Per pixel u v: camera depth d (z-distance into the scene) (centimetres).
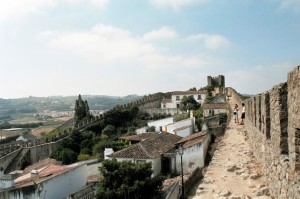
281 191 984
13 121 18025
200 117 6631
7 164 6278
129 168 2789
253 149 1975
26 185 2853
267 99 1320
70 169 3331
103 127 7625
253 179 1448
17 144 7412
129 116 8144
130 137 5722
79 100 8719
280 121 1003
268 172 1259
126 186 2672
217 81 11094
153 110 8769
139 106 9106
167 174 4034
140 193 2684
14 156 6475
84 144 6194
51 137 7331
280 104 1002
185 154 4066
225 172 1619
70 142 6241
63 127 9281
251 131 2162
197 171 3331
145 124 7556
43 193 2873
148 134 5606
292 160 843
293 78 824
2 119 19788
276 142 1060
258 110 1645
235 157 1930
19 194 2736
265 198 1164
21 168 6281
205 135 4553
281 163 977
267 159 1285
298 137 820
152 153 4019
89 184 3444
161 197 2698
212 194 1316
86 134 6706
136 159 3888
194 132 5897
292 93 841
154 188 2769
